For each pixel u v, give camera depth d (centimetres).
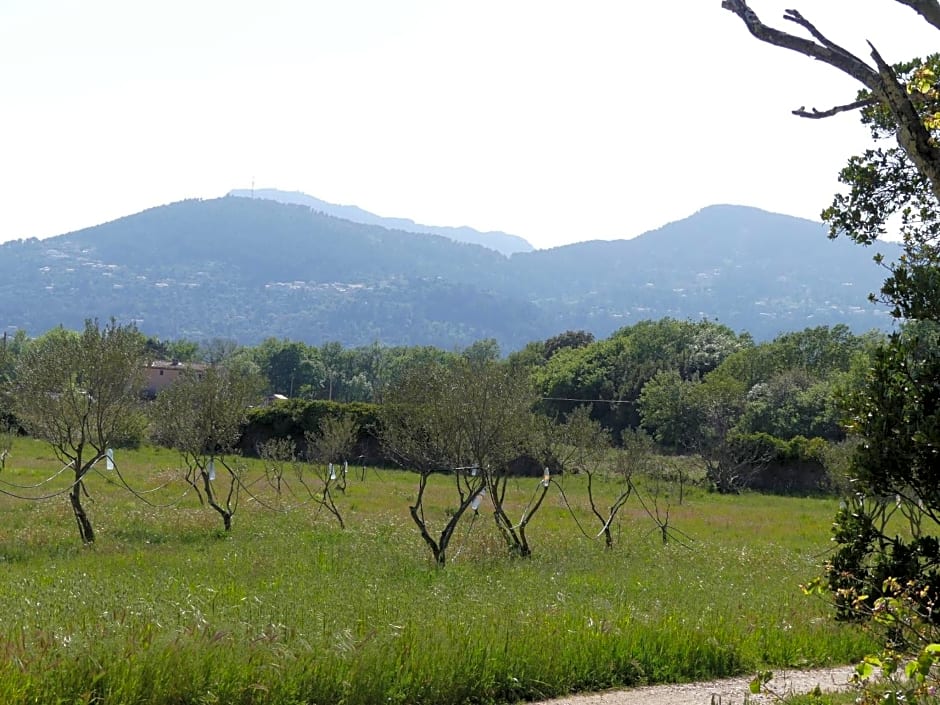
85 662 862
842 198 1197
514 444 2398
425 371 2423
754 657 1234
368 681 948
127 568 1802
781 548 2673
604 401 8369
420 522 2139
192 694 867
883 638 1014
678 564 2248
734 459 5528
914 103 836
